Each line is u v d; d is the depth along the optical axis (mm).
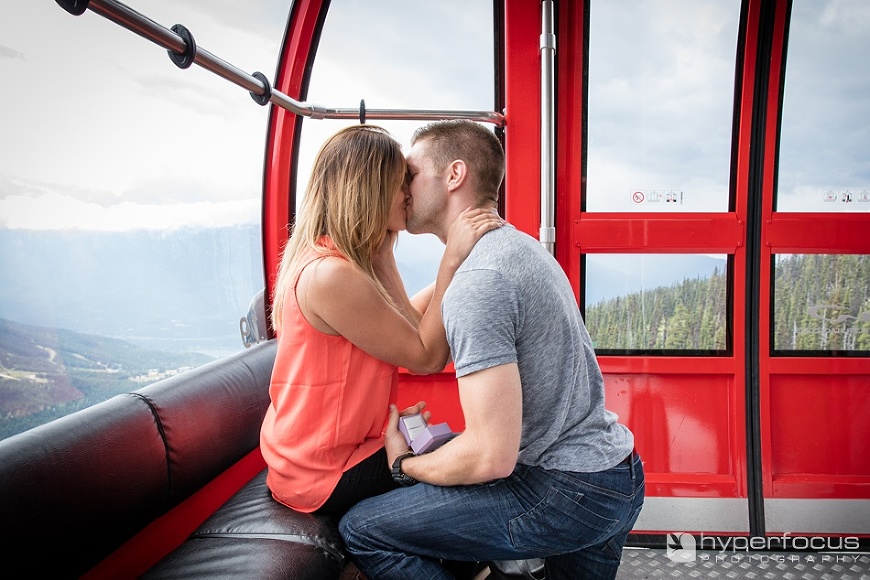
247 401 1920
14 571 1079
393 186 1415
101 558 1338
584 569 1441
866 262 2545
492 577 1644
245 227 2453
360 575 1652
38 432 1231
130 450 1397
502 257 1223
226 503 1623
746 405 2615
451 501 1295
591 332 2709
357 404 1444
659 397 2674
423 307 1839
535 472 1266
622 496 1272
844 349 2604
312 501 1486
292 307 1425
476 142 1375
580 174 2572
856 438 2598
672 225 2570
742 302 2592
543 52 2328
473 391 1145
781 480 2602
